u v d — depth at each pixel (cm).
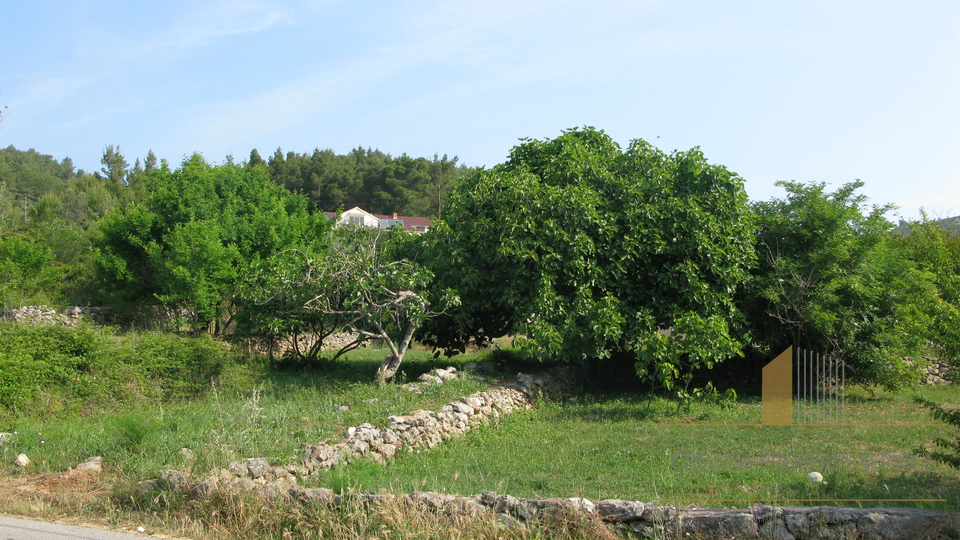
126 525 589
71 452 794
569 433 1012
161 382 1228
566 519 535
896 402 1302
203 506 604
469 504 562
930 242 1392
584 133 1562
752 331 1424
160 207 2231
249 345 1634
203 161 2375
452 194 1527
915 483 679
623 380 1592
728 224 1304
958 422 652
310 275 1304
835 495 630
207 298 1855
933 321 788
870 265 1404
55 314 2209
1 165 7781
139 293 2311
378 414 971
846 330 1327
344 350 1641
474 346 2095
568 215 1270
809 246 1437
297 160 6281
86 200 5016
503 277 1365
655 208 1284
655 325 1270
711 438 952
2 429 934
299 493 600
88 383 1123
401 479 729
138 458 744
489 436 996
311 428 885
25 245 2489
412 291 1333
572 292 1280
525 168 1409
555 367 1497
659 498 637
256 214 2192
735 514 521
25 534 549
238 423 892
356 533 541
